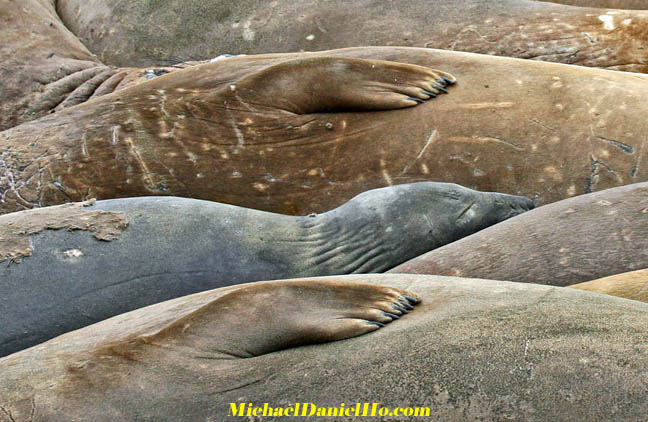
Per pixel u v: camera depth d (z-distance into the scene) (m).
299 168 10.83
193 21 15.39
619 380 5.68
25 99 13.95
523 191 10.54
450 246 9.11
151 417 6.23
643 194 9.13
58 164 11.05
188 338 6.73
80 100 13.91
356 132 10.88
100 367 6.68
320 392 6.16
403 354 6.31
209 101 11.25
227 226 9.04
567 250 8.68
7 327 8.10
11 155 11.24
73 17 16.69
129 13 15.88
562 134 10.62
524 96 10.91
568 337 6.13
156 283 8.52
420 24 13.99
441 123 10.78
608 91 10.85
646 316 6.34
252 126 11.04
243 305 6.84
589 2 15.00
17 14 14.72
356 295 7.01
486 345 6.21
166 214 9.00
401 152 10.73
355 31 14.30
